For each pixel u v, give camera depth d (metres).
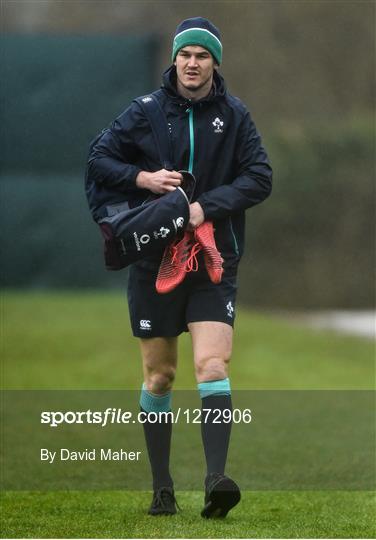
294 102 105.88
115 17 116.38
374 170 91.81
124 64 66.50
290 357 47.06
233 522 18.86
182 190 18.50
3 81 66.19
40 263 66.38
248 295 92.56
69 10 117.56
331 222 91.75
